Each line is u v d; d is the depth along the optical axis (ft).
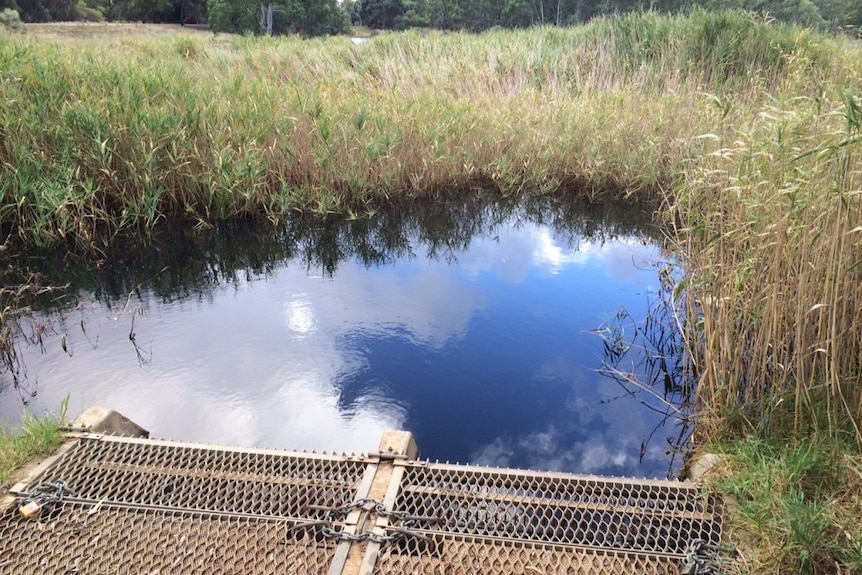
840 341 10.05
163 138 22.47
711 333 11.60
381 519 8.72
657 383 13.93
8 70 23.29
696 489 9.29
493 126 27.99
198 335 16.11
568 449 11.64
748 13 36.32
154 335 16.06
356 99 29.91
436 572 8.05
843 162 9.36
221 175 22.61
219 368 14.38
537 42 41.22
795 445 9.64
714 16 35.88
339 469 9.74
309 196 24.04
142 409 12.71
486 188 26.94
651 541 8.61
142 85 25.25
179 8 115.03
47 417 10.88
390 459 9.93
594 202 25.90
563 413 12.78
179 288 19.31
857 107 9.02
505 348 15.47
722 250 12.08
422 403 13.06
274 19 99.35
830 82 20.08
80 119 21.66
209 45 45.32
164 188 22.52
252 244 22.95
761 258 10.93
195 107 24.45
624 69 36.01
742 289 11.42
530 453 11.51
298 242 23.34
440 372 14.30
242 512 8.95
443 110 28.40
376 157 24.73
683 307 16.11
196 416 12.54
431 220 25.71
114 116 22.43
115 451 10.12
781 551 7.79
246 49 43.73
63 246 20.72
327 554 8.34
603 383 13.93
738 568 7.84
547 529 8.81
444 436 11.96
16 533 8.54
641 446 11.77
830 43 31.09
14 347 15.26
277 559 8.27
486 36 47.65
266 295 18.83
